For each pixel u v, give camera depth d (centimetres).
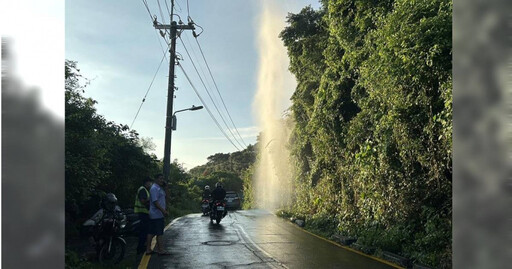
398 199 998
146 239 924
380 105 1048
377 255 896
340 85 1352
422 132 893
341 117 1358
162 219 895
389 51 828
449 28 680
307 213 1788
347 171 1341
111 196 815
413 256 811
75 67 938
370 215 1146
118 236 799
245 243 1081
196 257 865
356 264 802
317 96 1552
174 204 3127
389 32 799
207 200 2284
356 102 1230
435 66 732
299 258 861
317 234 1320
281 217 2084
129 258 854
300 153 1950
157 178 902
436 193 878
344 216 1305
